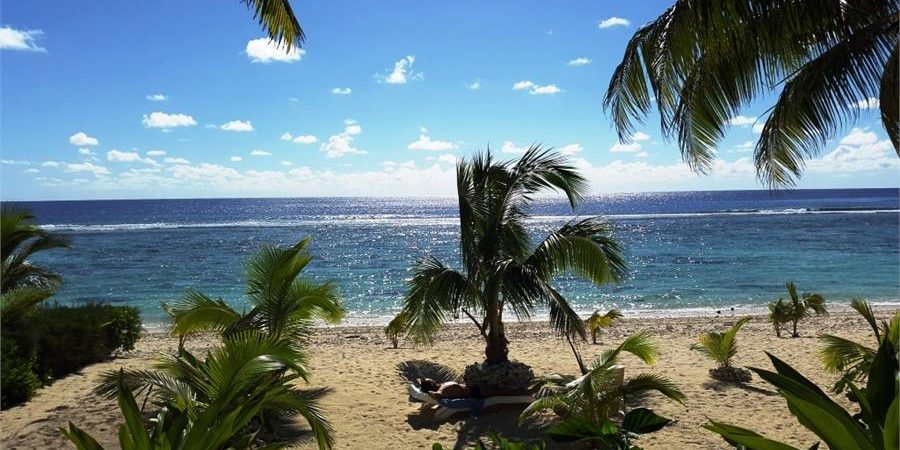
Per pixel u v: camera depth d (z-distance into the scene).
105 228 68.75
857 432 1.62
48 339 9.90
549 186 8.52
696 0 4.71
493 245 8.12
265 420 7.21
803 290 26.00
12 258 11.01
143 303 24.66
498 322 8.25
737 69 5.32
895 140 5.09
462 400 7.79
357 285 29.27
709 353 9.77
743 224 67.38
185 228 69.38
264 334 6.44
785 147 6.14
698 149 5.70
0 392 8.23
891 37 4.94
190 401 5.67
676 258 38.12
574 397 6.40
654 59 5.16
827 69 5.25
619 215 89.12
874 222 67.69
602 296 25.41
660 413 7.82
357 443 7.00
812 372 9.98
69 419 7.63
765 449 1.73
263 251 8.59
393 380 9.84
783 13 4.73
